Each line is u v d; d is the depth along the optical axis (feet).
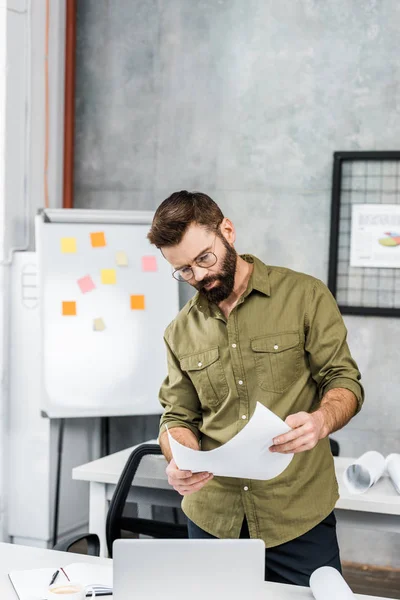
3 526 13.17
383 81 12.93
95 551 7.23
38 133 13.97
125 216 13.26
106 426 13.78
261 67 13.58
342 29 13.11
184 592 4.77
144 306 13.07
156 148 14.26
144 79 14.29
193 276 6.08
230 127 13.80
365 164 13.02
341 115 13.16
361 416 13.14
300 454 6.28
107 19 14.46
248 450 5.19
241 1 13.67
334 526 6.51
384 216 12.95
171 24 14.10
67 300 12.77
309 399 6.38
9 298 13.20
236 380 6.35
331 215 13.08
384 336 13.04
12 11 13.24
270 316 6.30
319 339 6.20
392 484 8.92
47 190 14.21
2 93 13.14
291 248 13.53
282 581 6.34
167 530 7.82
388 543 13.06
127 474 7.82
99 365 12.78
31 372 13.04
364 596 5.40
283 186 13.53
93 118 14.62
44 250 12.81
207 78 13.92
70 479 13.38
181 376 6.77
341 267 13.19
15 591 5.33
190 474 5.66
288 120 13.46
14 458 13.15
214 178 13.94
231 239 6.23
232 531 6.39
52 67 14.26
